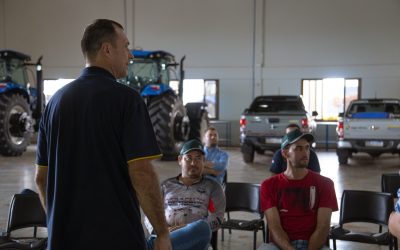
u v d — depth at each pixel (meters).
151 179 1.62
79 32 15.16
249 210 3.91
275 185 3.15
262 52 14.20
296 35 13.99
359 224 4.91
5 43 15.48
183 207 3.13
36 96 10.16
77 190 1.63
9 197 6.06
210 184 3.22
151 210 1.64
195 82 14.69
